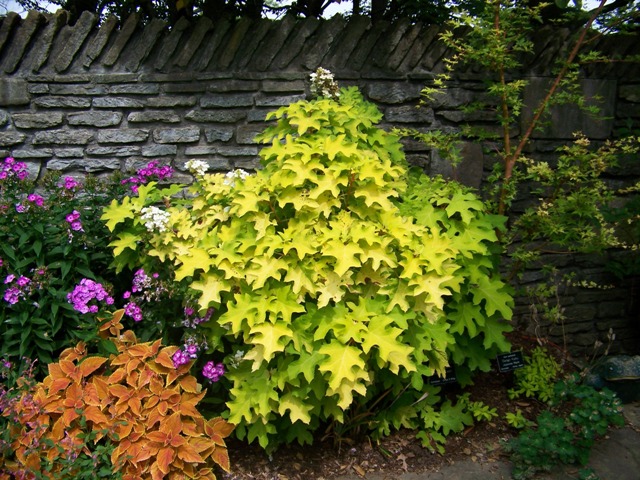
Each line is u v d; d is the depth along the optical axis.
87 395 2.31
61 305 2.47
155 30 3.27
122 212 2.65
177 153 3.38
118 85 3.30
